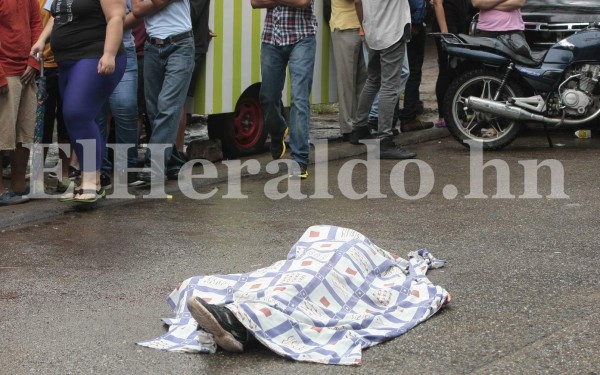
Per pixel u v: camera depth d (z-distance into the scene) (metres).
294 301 4.32
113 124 8.44
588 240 5.94
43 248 6.02
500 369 3.94
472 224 6.45
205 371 4.01
